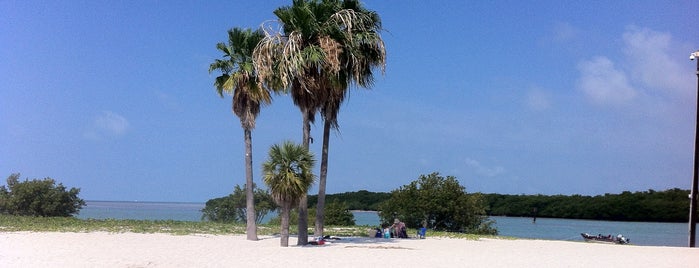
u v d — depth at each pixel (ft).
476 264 58.70
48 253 60.95
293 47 76.64
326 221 139.23
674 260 66.69
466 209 135.74
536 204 325.01
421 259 62.18
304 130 83.41
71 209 153.89
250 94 83.15
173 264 54.85
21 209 146.30
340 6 82.69
